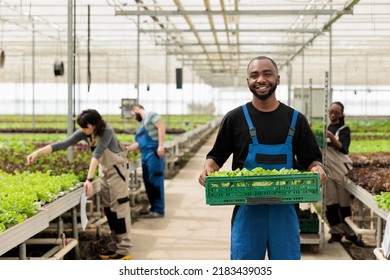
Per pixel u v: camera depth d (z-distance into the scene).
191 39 21.41
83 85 45.19
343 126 8.71
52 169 8.73
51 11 15.07
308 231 8.30
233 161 4.75
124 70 36.81
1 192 6.43
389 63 30.83
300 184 4.36
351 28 18.30
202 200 12.47
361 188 7.50
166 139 16.25
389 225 5.44
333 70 35.56
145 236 9.09
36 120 33.06
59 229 7.14
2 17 16.19
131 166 10.84
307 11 11.70
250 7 14.34
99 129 7.24
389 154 11.97
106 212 7.78
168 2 13.43
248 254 4.54
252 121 4.56
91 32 19.61
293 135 4.57
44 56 28.22
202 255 7.89
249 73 4.46
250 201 4.37
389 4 12.73
